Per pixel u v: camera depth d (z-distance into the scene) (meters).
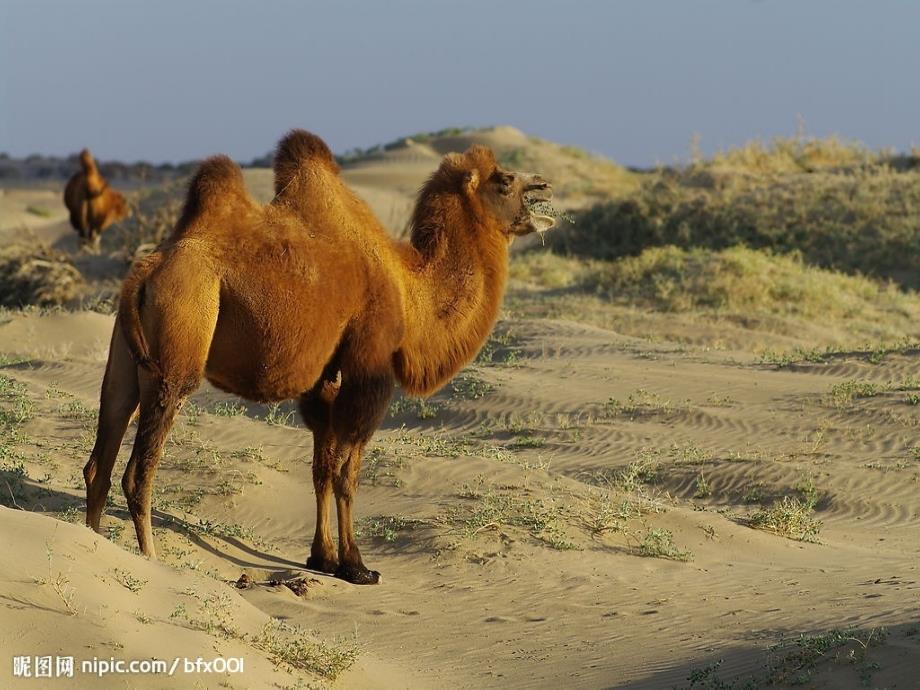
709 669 18.69
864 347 59.19
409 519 29.39
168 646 14.99
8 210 169.25
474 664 20.20
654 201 105.81
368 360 25.31
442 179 27.61
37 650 14.02
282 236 24.09
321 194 25.20
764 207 100.81
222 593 17.47
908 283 88.62
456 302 27.12
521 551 27.77
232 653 15.67
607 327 69.31
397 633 22.14
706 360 56.31
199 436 34.88
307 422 26.33
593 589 25.27
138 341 22.66
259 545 27.67
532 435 43.91
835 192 102.06
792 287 78.06
